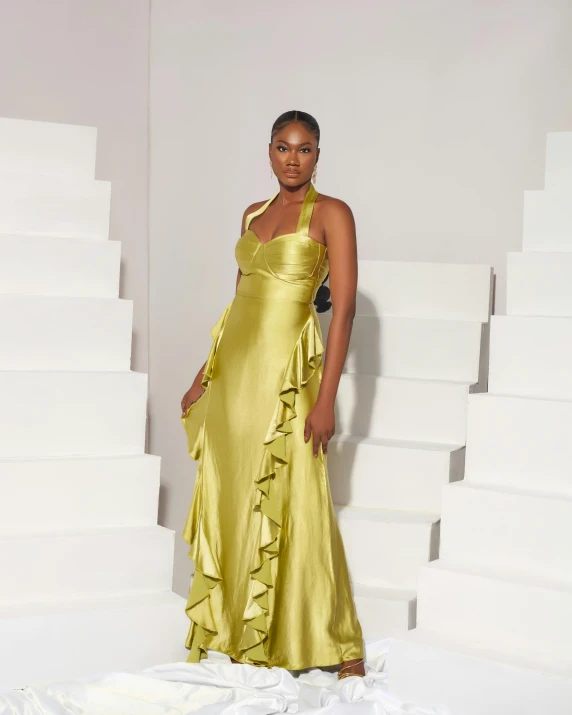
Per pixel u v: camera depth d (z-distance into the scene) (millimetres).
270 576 2531
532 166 3619
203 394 2758
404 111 3871
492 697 2234
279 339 2582
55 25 3859
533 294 2643
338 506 3186
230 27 4129
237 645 2553
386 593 2893
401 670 2373
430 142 3822
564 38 3564
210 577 2596
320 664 2516
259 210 2740
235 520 2582
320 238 2613
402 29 3871
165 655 2615
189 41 4164
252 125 4098
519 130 3648
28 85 3787
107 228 2951
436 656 2318
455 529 2527
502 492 2457
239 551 2572
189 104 4160
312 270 2609
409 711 2277
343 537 3020
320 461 2600
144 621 2580
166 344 4117
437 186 3811
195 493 2695
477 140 3730
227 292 4113
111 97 4023
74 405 2752
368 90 3934
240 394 2602
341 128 3990
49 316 2783
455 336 3332
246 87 4109
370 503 3160
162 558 2725
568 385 2547
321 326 3357
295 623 2521
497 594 2346
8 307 2727
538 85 3611
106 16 4016
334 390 2574
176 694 2387
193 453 2748
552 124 3582
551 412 2473
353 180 3973
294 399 2566
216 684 2453
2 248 2783
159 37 4145
